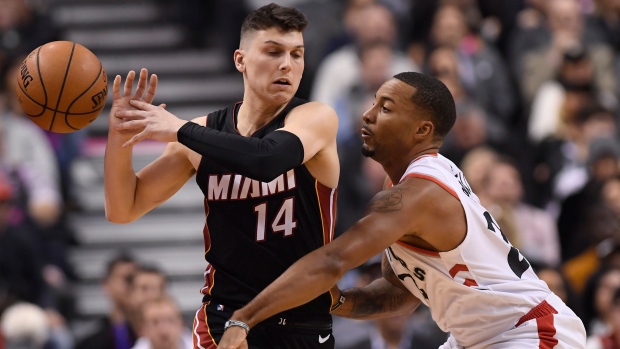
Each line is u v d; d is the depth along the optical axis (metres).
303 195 8.03
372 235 7.62
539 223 15.93
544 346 8.28
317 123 7.89
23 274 15.88
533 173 17.83
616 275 13.87
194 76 20.53
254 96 8.10
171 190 8.55
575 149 17.67
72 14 21.72
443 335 13.38
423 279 8.37
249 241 8.02
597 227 15.80
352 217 16.09
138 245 18.08
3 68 18.39
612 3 21.28
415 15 20.41
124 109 7.98
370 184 16.14
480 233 8.20
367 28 18.44
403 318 13.21
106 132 19.69
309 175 8.02
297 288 7.40
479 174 15.55
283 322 8.05
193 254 17.94
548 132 18.12
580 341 8.53
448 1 20.23
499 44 20.80
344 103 17.80
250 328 7.61
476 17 20.45
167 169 8.45
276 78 7.89
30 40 19.34
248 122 8.16
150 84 7.98
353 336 13.42
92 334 14.18
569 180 17.17
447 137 17.02
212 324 8.14
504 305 8.31
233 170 7.52
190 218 18.36
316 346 8.23
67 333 15.38
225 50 20.58
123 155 8.14
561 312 8.49
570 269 15.65
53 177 17.52
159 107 7.84
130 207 8.42
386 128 8.24
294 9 8.00
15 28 19.36
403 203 7.78
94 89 8.02
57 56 7.95
